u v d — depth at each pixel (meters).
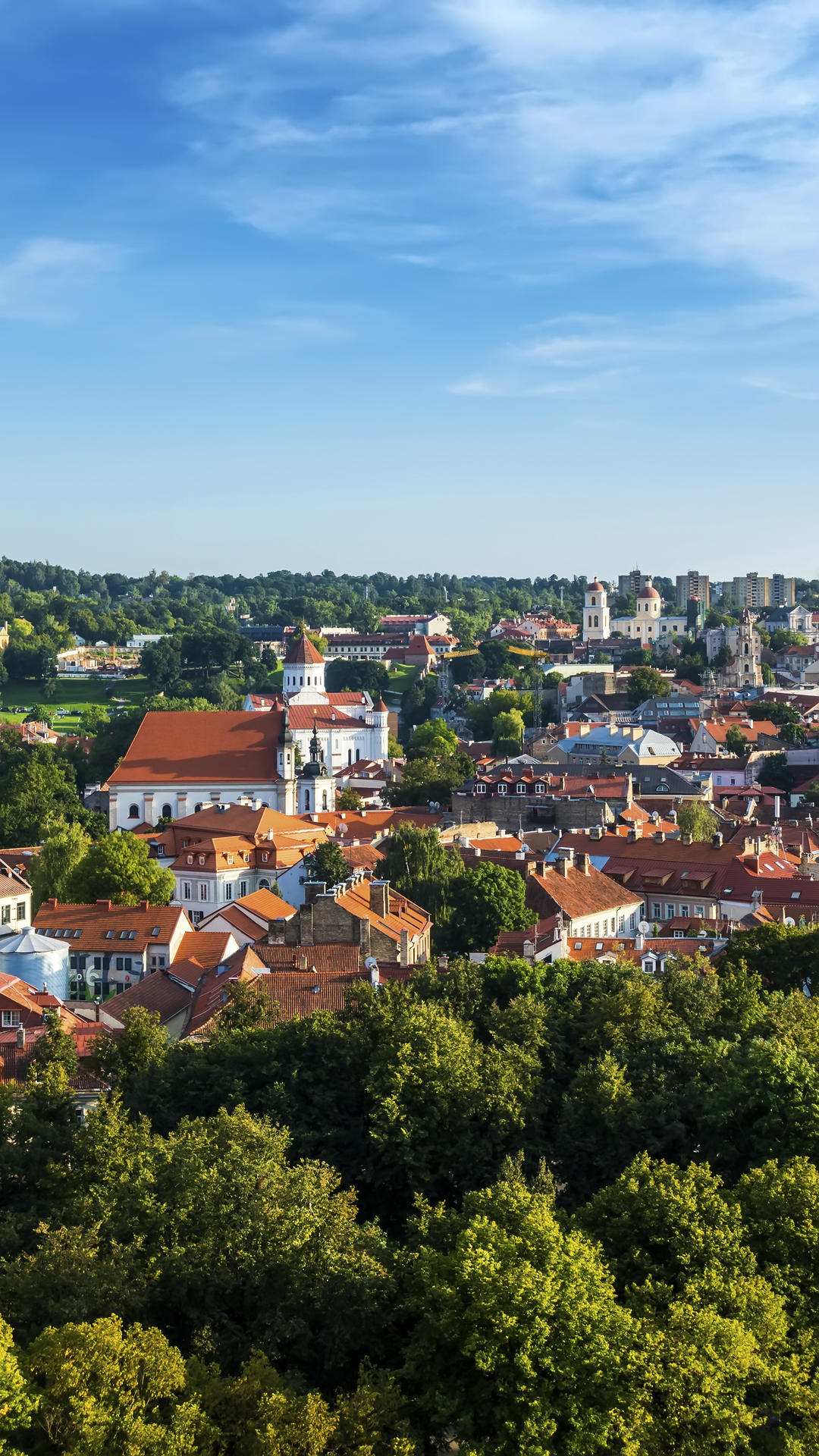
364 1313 79.38
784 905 192.62
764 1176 91.69
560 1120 106.81
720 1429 73.62
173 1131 100.06
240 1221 83.00
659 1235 87.94
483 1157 101.31
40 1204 93.56
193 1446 69.94
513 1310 75.44
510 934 173.88
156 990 154.75
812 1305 86.62
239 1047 110.81
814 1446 76.25
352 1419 72.56
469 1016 120.88
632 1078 107.88
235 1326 81.31
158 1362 73.06
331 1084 107.88
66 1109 105.44
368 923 153.50
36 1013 137.75
